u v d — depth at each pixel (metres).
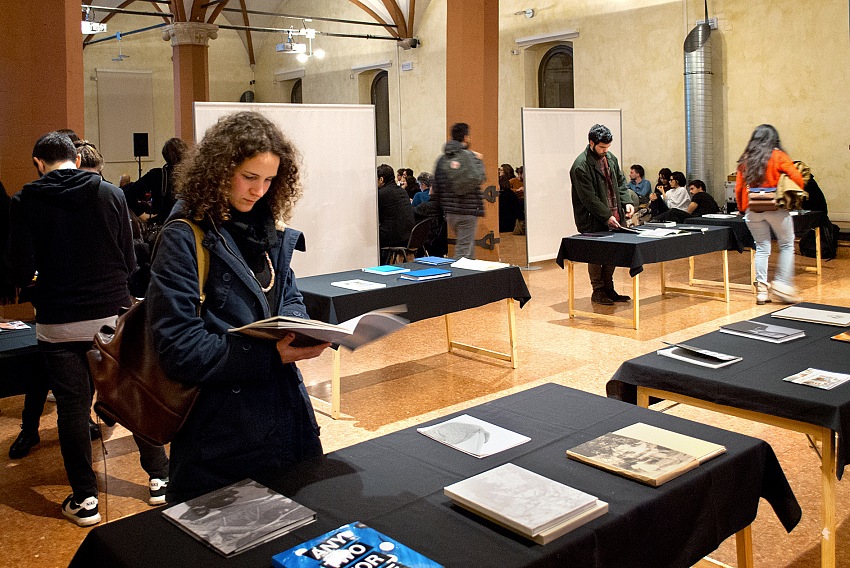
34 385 3.42
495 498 1.57
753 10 11.45
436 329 6.60
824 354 2.78
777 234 6.90
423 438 2.02
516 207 12.80
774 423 2.39
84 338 3.14
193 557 1.40
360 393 4.88
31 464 3.89
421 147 17.83
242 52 22.31
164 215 4.58
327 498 1.64
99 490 3.53
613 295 7.36
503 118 15.70
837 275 8.39
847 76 10.60
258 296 1.74
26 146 5.85
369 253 6.89
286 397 1.81
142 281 2.45
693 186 10.09
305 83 20.98
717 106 12.03
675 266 9.44
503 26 15.29
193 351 1.61
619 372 2.75
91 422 4.18
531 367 5.31
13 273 3.07
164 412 1.69
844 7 10.52
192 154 1.70
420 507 1.60
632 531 1.56
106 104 20.52
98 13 20.06
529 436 2.02
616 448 1.86
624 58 13.22
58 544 3.05
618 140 10.38
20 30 5.74
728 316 6.59
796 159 11.23
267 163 1.69
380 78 19.00
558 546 1.42
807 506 3.14
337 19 18.31
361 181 6.77
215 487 1.72
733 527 1.87
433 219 8.71
